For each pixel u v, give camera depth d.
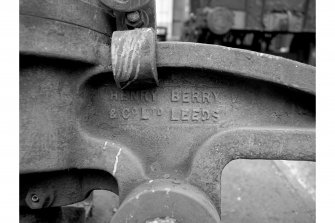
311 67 1.01
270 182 1.99
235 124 1.05
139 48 0.95
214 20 2.52
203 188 1.01
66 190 1.05
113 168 1.01
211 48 0.99
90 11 0.97
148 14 1.03
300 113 1.05
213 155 1.01
